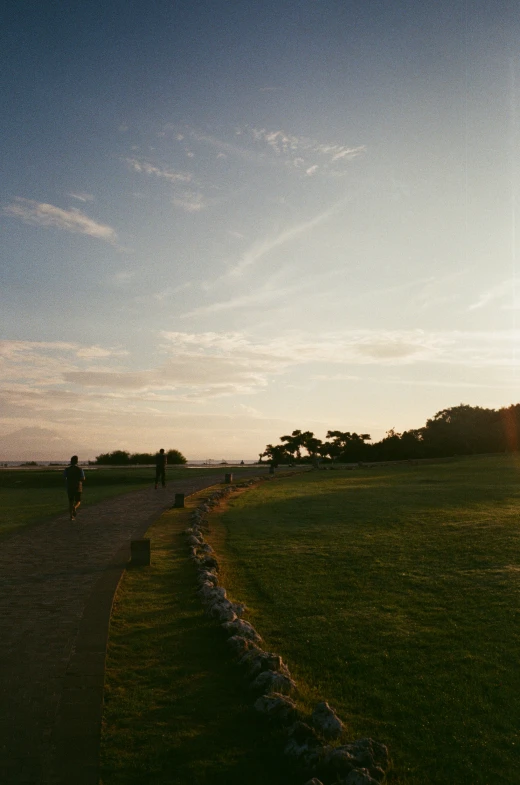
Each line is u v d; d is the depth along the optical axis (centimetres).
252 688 575
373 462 5981
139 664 648
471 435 6981
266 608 887
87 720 509
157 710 539
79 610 825
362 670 661
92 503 2283
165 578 1035
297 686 591
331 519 1730
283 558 1209
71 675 603
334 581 1027
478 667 665
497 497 2167
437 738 519
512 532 1385
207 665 646
